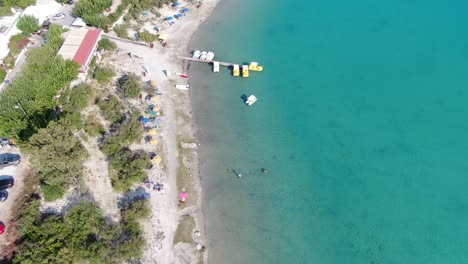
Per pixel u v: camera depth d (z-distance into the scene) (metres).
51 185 60.72
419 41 103.44
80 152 62.59
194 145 74.94
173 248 59.56
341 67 94.75
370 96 87.38
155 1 107.25
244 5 114.88
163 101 82.38
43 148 58.34
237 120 80.75
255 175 71.12
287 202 67.38
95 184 64.81
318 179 71.00
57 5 101.50
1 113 67.69
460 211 66.50
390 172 72.31
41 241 53.72
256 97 85.69
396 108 84.69
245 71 90.06
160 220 62.50
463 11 114.12
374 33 106.06
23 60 84.81
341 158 74.62
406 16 112.50
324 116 82.50
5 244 54.62
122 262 56.47
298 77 91.44
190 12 110.06
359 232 63.59
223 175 70.75
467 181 71.00
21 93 72.25
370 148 76.44
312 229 63.84
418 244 62.16
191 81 88.44
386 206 67.12
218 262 59.12
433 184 70.44
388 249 61.53
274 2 116.69
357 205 67.19
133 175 63.75
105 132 73.19
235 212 65.50
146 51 94.56
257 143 76.69
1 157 64.62
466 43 102.50
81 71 81.19
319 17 111.44
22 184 62.06
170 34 101.31
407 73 93.50
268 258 60.12
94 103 78.31
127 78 85.25
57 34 86.56
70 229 56.72
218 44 99.94
